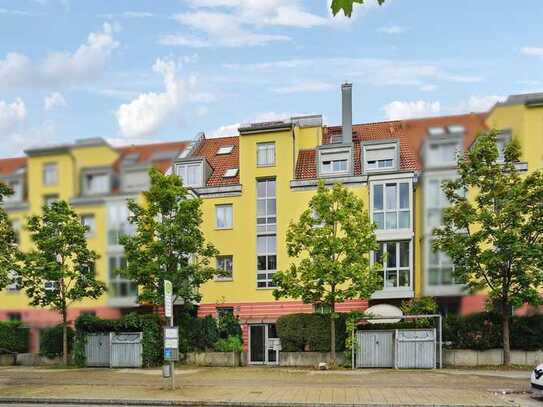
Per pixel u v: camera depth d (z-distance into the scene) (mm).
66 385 20859
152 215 29141
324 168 36812
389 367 27078
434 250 22938
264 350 35406
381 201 33531
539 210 25797
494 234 25453
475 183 25734
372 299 33250
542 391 16641
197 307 36844
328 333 29094
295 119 39344
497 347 27438
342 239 27781
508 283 26188
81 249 27266
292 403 16094
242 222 37250
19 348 30969
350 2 4336
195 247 30109
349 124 37688
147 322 29062
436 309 27703
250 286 36562
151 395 17953
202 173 38656
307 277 27516
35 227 26984
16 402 17609
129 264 27406
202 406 16500
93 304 29234
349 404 15773
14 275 27031
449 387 19297
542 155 25594
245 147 37812
